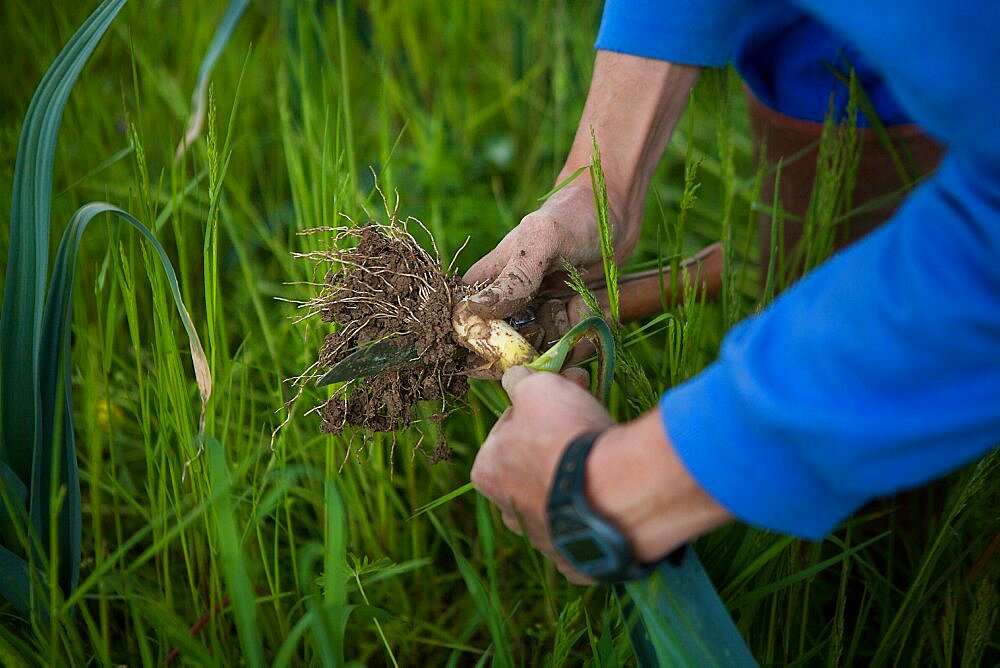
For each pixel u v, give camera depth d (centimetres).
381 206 89
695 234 96
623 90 60
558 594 67
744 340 35
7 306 54
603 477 39
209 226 56
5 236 77
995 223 29
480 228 89
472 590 49
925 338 30
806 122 65
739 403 34
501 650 48
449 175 92
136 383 74
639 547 39
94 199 86
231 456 65
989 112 27
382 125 81
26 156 53
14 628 59
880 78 61
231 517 45
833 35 61
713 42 58
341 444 66
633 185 62
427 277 54
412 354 54
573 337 49
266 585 65
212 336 58
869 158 64
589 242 58
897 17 28
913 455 32
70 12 97
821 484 35
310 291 66
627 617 49
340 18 68
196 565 65
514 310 54
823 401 32
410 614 67
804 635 58
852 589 68
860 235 67
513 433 44
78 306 70
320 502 65
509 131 107
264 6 112
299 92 88
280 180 92
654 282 64
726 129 62
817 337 33
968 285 30
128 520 69
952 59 27
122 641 63
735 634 43
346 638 65
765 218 72
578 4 110
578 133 62
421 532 69
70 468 55
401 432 68
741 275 75
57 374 54
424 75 105
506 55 112
